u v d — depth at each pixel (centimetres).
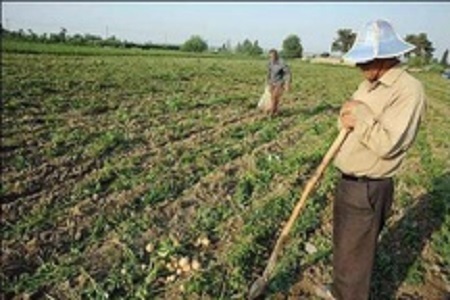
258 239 532
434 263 493
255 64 4653
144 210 636
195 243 538
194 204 659
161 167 810
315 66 5144
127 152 922
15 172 780
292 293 438
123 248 532
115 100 1546
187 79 2475
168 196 683
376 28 314
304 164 823
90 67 2808
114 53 4775
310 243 536
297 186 710
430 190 684
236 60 5491
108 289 459
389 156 319
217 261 498
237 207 644
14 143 938
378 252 505
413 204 641
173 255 501
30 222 594
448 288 452
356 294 369
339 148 347
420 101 308
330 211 626
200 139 1033
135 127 1138
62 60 3266
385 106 311
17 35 6469
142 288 448
